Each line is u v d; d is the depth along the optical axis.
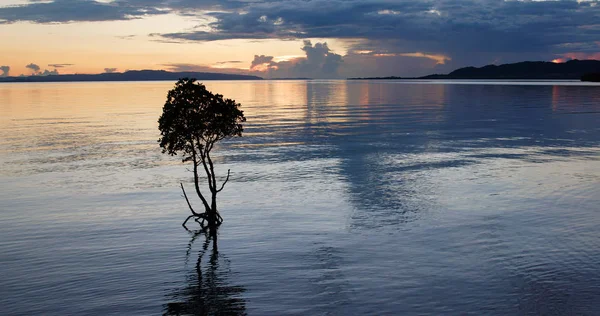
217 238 23.25
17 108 109.50
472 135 57.59
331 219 25.84
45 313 15.91
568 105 103.06
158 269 19.56
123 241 22.92
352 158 43.22
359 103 123.75
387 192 31.14
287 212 27.27
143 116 88.00
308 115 88.06
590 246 21.36
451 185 32.69
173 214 27.36
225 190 32.53
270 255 20.95
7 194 31.67
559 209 27.00
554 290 17.14
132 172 38.53
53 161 43.06
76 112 97.75
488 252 20.81
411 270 19.03
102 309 16.17
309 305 16.25
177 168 40.06
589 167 38.16
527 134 57.88
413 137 56.41
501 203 28.34
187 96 24.89
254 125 70.62
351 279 18.28
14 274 19.08
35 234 23.95
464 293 16.98
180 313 15.84
